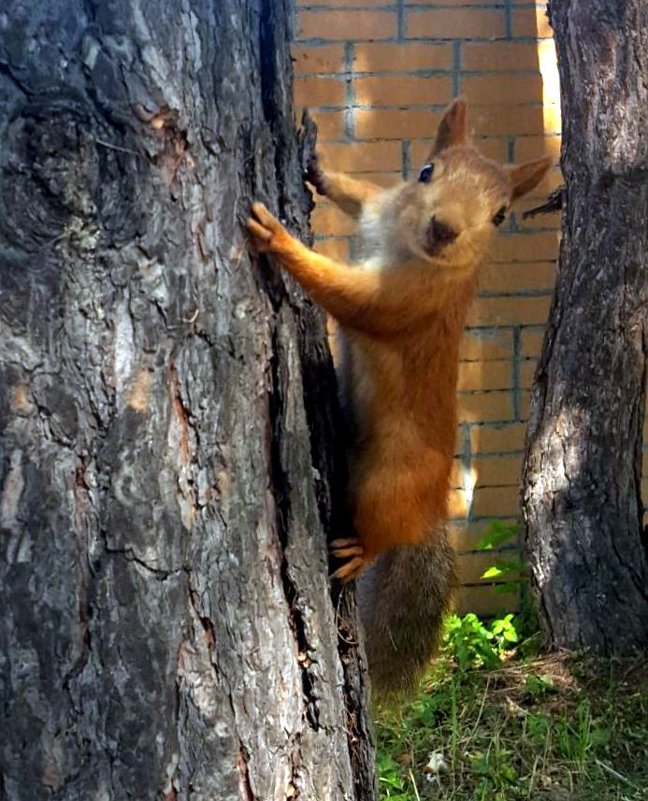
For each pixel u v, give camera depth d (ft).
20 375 3.55
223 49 3.86
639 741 7.90
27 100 3.43
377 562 7.20
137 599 3.74
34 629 3.63
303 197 4.61
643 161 8.50
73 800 3.71
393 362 5.37
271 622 4.17
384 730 8.19
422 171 5.63
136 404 3.69
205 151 3.82
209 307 3.87
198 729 3.93
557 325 9.11
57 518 3.62
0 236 3.49
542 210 9.30
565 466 9.03
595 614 8.89
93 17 3.49
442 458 5.58
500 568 10.17
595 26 8.52
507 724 8.25
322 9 9.73
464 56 9.92
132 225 3.62
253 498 4.08
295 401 4.28
